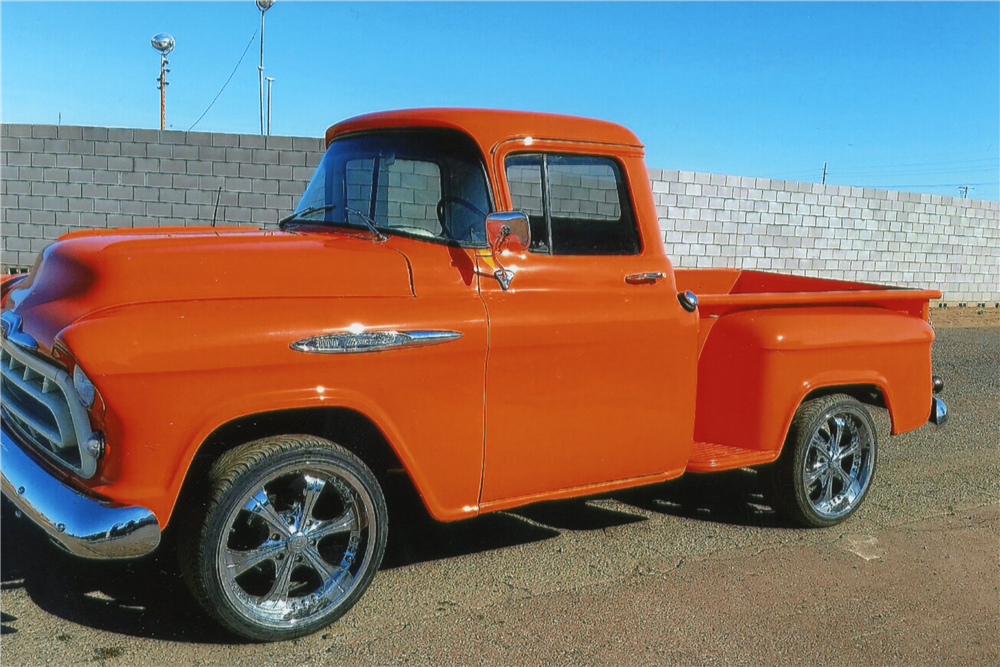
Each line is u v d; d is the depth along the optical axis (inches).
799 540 183.3
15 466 128.6
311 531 130.8
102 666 120.1
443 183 147.1
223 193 403.9
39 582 144.4
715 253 534.6
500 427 143.4
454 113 148.3
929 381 203.0
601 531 183.5
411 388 133.4
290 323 122.7
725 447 179.5
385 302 132.0
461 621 139.0
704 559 170.1
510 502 148.7
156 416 114.3
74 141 393.7
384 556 163.9
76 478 120.9
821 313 187.2
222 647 127.1
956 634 143.6
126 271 121.0
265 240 137.0
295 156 405.4
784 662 131.6
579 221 154.0
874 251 600.4
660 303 159.9
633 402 157.8
